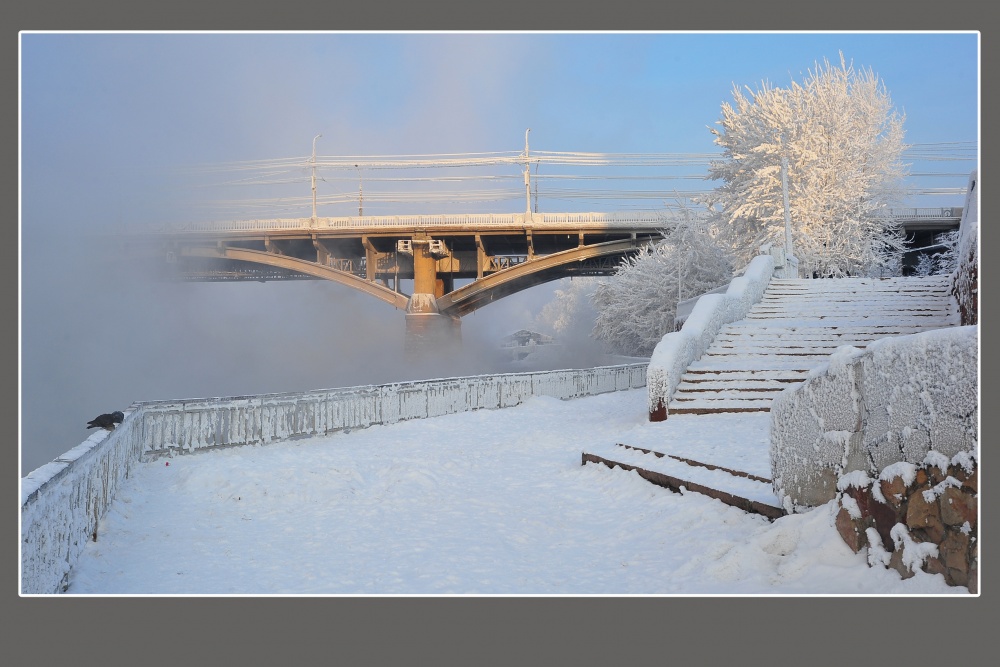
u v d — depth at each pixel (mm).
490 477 11172
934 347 4426
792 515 5812
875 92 40406
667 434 12008
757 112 38469
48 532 5281
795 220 36469
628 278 47594
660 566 6254
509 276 70500
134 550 7230
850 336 17453
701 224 42219
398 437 15492
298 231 74438
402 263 80875
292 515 8930
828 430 5605
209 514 8836
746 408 14328
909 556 4523
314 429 15000
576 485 10258
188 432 12516
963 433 4234
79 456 6434
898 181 41625
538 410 20797
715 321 17828
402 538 7660
